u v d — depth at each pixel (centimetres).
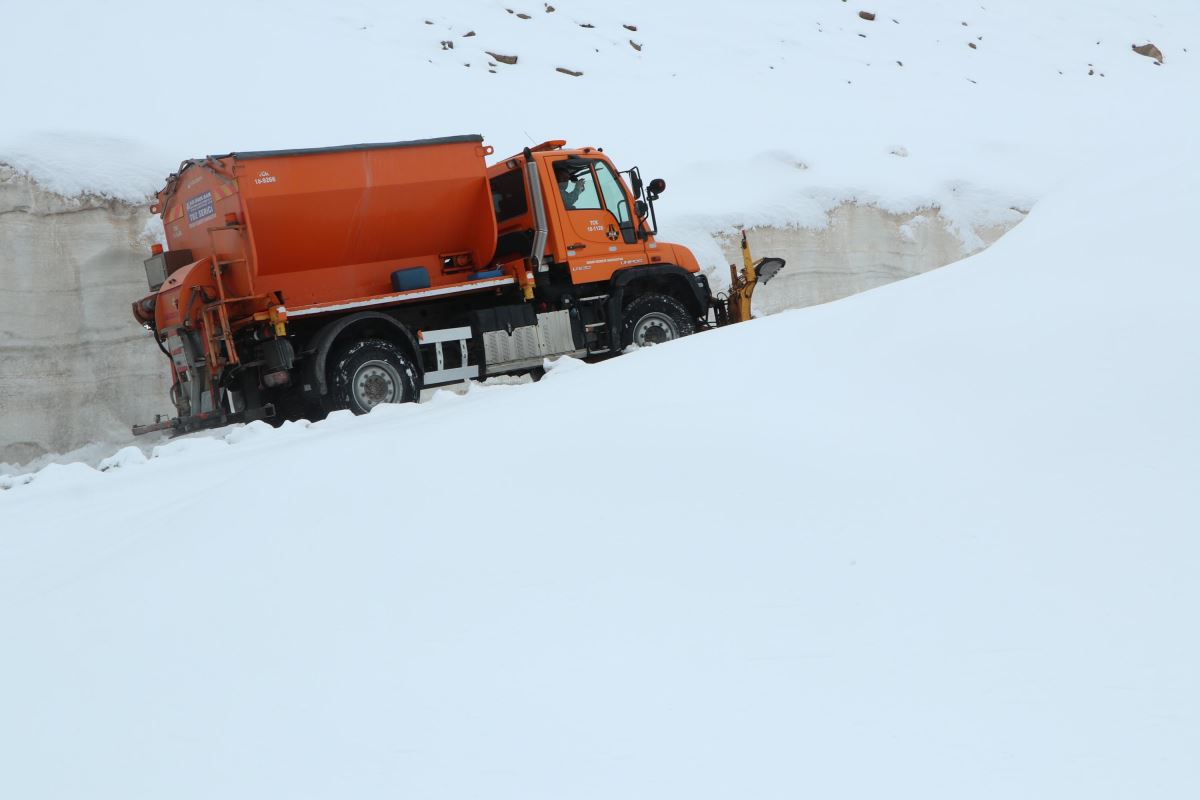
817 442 490
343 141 1886
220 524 537
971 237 2234
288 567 467
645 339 1388
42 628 459
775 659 345
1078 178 1301
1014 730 297
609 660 355
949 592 365
